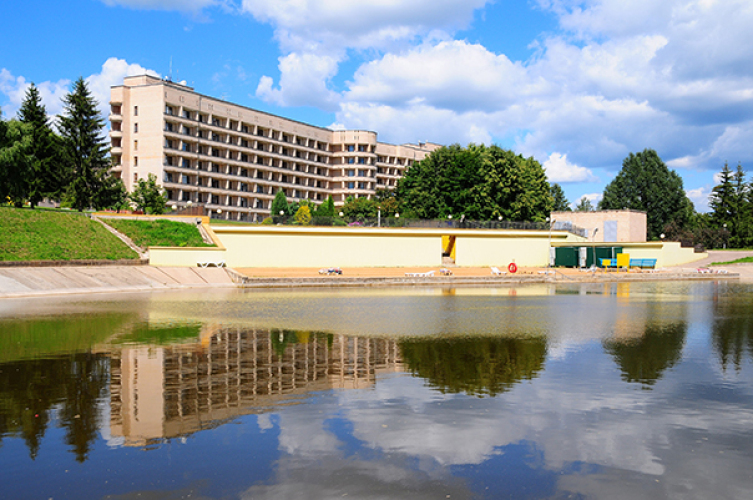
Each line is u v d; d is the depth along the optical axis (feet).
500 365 56.95
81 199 243.60
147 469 31.01
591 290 156.97
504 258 236.63
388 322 86.63
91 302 107.24
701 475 31.07
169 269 156.25
